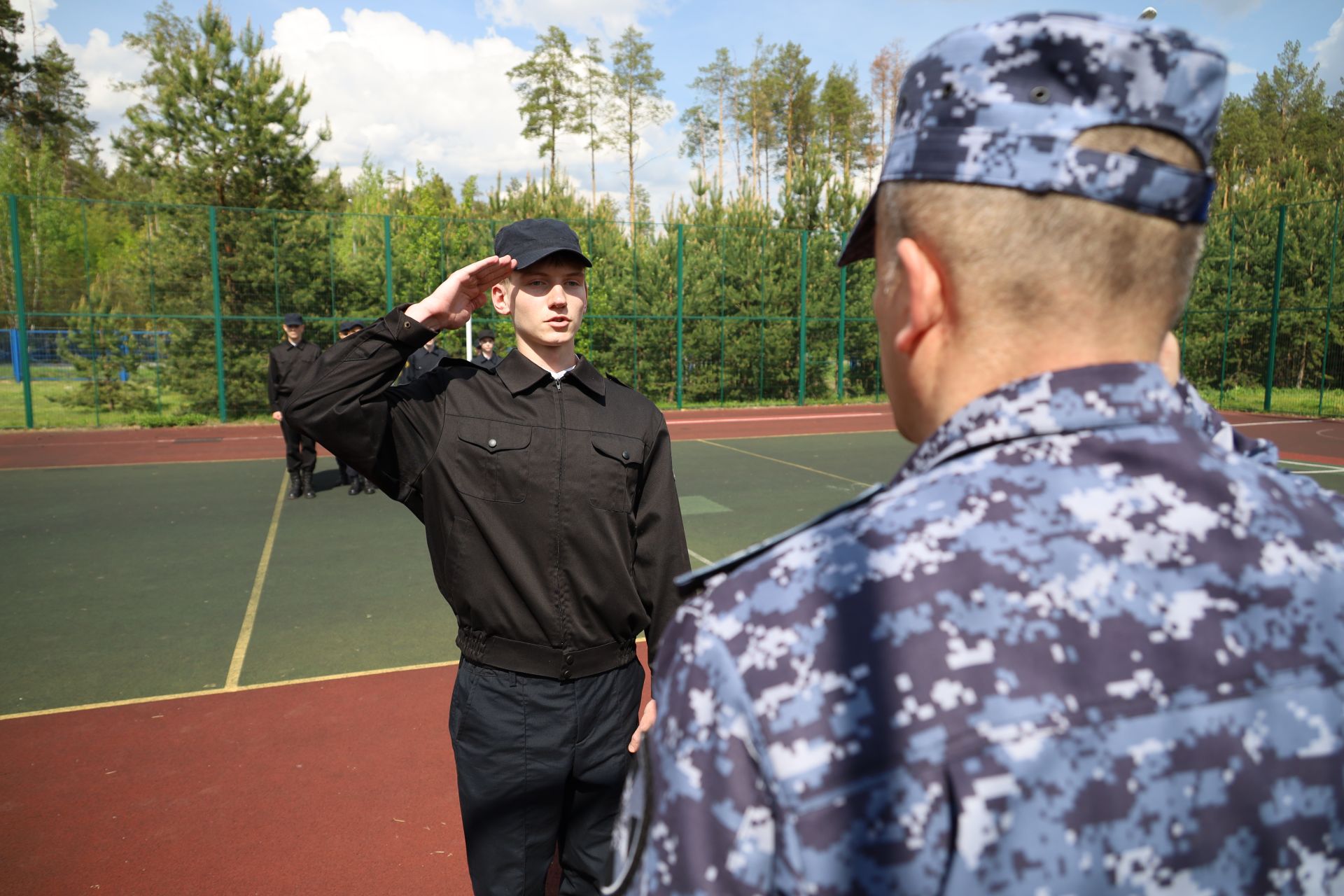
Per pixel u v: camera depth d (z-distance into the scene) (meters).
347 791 3.65
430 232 19.55
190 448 14.55
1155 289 0.69
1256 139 48.41
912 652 0.59
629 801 0.77
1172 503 0.66
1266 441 1.01
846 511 0.76
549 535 2.12
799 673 0.61
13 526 8.59
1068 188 0.65
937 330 0.74
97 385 17.69
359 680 4.78
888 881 0.56
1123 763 0.58
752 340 22.36
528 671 2.13
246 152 19.92
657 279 21.48
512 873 2.15
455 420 2.19
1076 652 0.60
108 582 6.61
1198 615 0.62
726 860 0.61
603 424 2.22
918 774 0.57
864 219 0.84
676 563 2.29
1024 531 0.64
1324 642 0.64
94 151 48.09
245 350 18.19
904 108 0.73
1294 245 21.81
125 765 3.85
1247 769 0.60
